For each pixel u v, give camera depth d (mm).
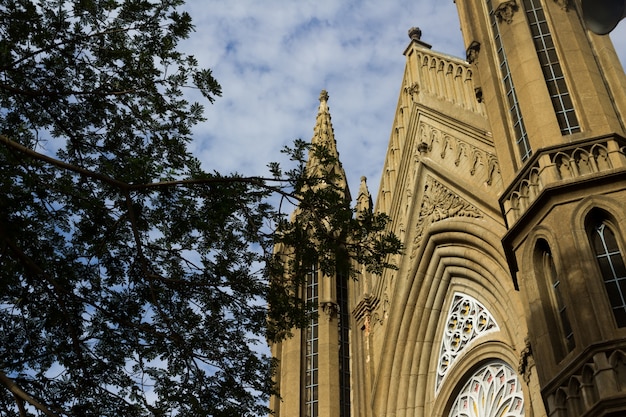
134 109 17844
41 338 17125
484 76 27016
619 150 21594
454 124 30891
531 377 23672
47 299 16984
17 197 16234
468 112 30375
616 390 17406
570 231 20328
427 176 31766
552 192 21203
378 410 30562
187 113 18141
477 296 29094
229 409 16641
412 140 33469
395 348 30984
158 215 17219
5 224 15812
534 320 20531
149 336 17297
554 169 21812
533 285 20984
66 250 17594
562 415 18469
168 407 16719
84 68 17719
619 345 17969
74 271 17312
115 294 17562
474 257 28594
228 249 17641
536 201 21469
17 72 17109
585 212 20516
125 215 16922
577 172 21578
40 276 16547
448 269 30172
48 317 16938
